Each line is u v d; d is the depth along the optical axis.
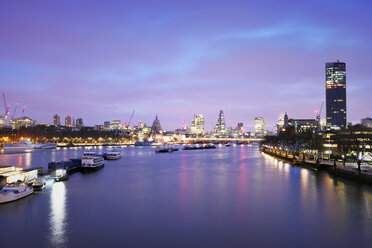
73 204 77.31
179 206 75.62
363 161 141.12
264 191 93.81
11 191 79.69
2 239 53.78
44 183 100.56
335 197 84.19
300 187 100.06
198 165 180.00
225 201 80.62
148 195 88.69
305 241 52.94
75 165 153.00
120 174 137.12
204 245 51.34
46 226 60.31
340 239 53.69
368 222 62.34
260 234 56.09
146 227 59.91
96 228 59.31
